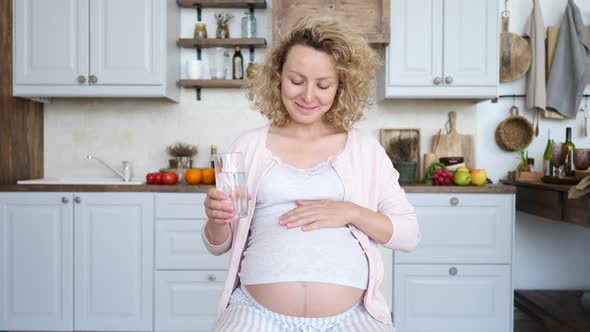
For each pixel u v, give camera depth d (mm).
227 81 2961
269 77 1147
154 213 2619
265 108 1165
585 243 3221
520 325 2711
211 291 2613
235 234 1054
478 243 2604
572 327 2561
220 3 2998
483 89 2799
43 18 2793
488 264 2604
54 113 3191
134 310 2625
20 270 2633
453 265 2605
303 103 1043
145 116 3186
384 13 2791
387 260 2609
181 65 3137
